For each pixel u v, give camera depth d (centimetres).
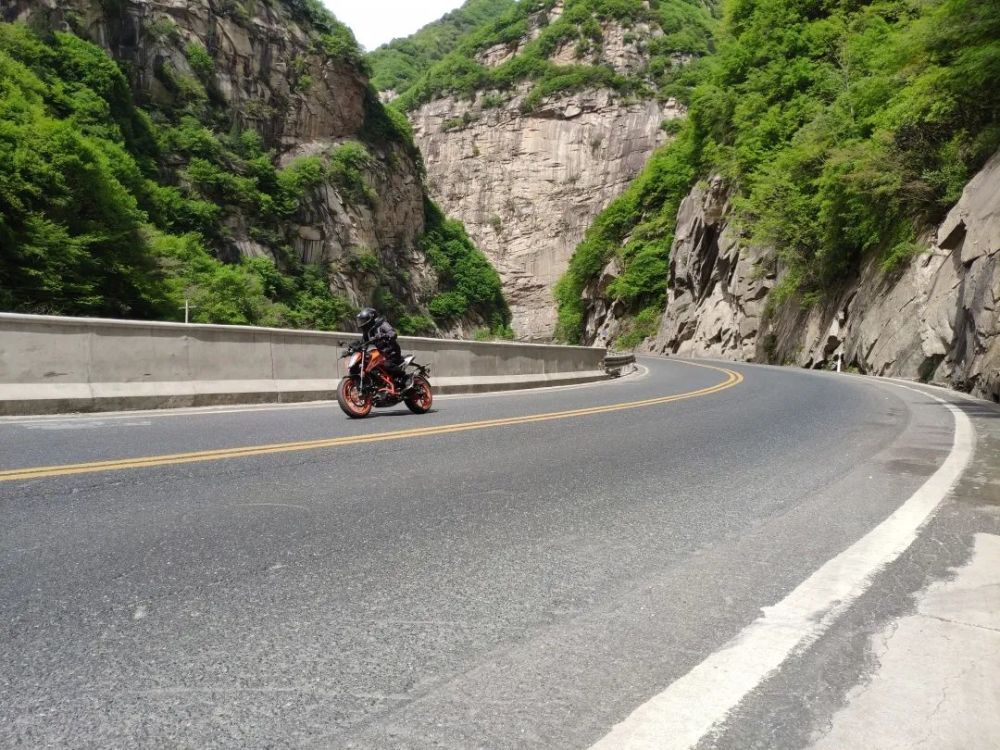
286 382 1324
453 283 14662
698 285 7225
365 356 1054
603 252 10319
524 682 251
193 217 9038
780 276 5131
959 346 2056
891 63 3069
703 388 1797
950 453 780
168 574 359
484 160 17175
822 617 311
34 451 691
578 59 17112
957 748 210
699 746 210
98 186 5634
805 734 217
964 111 2803
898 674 256
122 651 272
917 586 351
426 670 260
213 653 271
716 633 295
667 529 462
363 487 568
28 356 1003
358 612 315
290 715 227
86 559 380
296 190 10744
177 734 215
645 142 15600
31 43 7844
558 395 1537
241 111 10588
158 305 6366
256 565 376
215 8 10281
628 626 303
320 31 12000
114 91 8794
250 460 666
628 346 8931
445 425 950
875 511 516
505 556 400
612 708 233
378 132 12938
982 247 1917
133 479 575
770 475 649
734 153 5988
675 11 17588
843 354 3759
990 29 2216
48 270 5012
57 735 214
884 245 3522
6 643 277
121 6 9312
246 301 8169
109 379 1080
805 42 5347
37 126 5356
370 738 214
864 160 3238
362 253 11538
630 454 748
